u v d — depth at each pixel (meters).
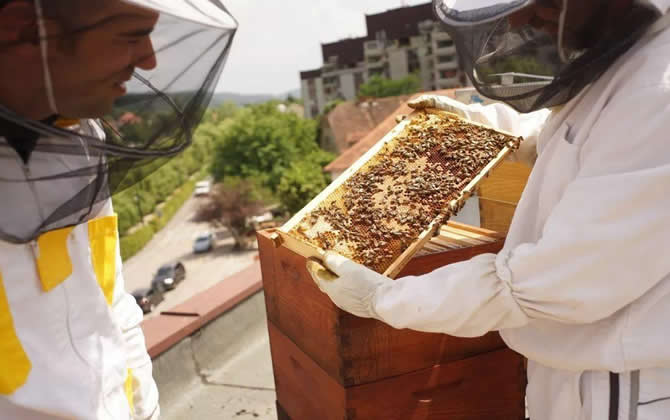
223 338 3.45
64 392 1.19
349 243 1.71
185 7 1.16
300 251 1.77
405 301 1.42
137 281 36.03
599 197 1.22
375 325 1.69
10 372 1.09
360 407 1.74
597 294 1.25
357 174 2.02
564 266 1.26
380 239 1.70
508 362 1.94
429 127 2.15
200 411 2.89
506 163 2.59
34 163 1.13
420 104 2.27
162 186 57.25
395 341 1.74
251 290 3.71
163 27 1.14
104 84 1.09
